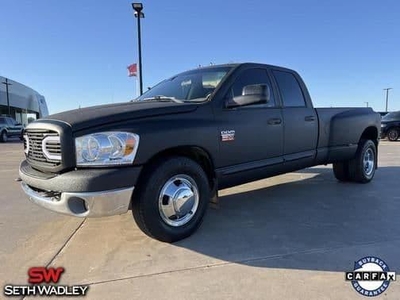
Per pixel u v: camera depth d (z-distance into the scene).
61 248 3.76
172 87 4.81
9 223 4.62
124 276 3.12
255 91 4.04
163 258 3.46
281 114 4.95
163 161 3.64
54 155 3.34
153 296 2.79
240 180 4.46
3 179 8.06
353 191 6.20
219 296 2.77
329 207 5.18
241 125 4.34
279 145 4.92
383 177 7.55
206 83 4.48
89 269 3.27
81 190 3.15
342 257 3.43
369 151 6.89
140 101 4.38
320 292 2.82
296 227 4.30
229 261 3.37
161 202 3.65
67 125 3.28
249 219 4.62
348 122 6.17
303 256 3.46
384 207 5.14
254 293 2.81
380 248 3.63
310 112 5.49
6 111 50.94
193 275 3.12
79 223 4.55
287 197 5.81
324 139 5.77
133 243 3.84
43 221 4.69
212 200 4.30
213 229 4.23
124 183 3.30
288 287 2.90
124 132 3.34
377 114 7.03
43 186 3.39
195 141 3.83
